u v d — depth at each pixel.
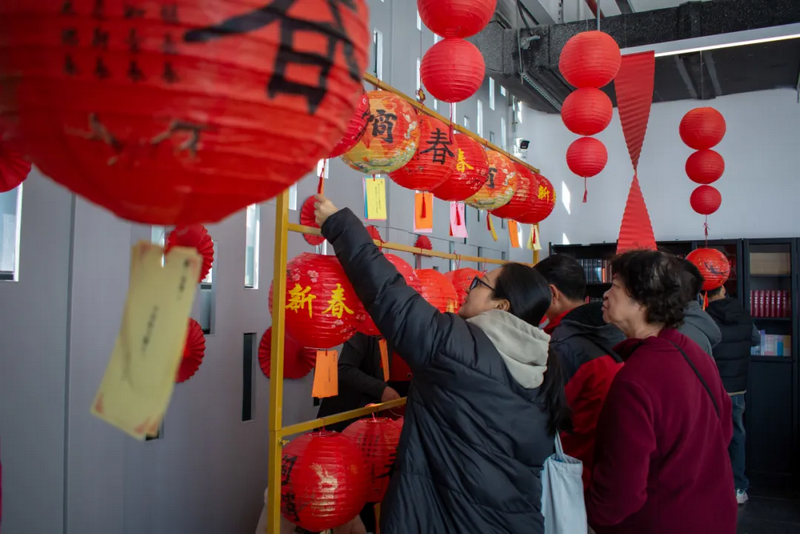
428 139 1.78
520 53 4.89
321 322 1.39
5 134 0.41
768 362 5.14
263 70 0.38
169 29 0.35
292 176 0.46
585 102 2.61
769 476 4.94
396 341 1.29
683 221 5.94
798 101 5.39
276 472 1.40
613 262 1.57
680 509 1.32
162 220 0.46
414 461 1.29
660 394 1.32
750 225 5.67
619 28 4.69
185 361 2.30
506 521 1.25
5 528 1.73
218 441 2.56
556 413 1.34
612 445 1.31
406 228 4.02
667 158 6.06
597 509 1.34
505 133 6.10
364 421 1.75
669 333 1.45
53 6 0.35
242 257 2.69
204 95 0.36
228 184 0.42
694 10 4.45
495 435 1.25
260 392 2.80
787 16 4.20
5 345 1.73
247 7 0.37
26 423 1.78
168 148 0.38
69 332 1.88
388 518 1.28
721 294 4.35
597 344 1.78
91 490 1.95
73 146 0.38
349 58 0.44
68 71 0.35
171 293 0.45
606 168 6.34
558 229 6.52
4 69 0.37
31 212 1.80
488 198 2.28
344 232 1.35
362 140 1.54
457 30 1.79
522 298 1.48
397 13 3.87
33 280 1.80
